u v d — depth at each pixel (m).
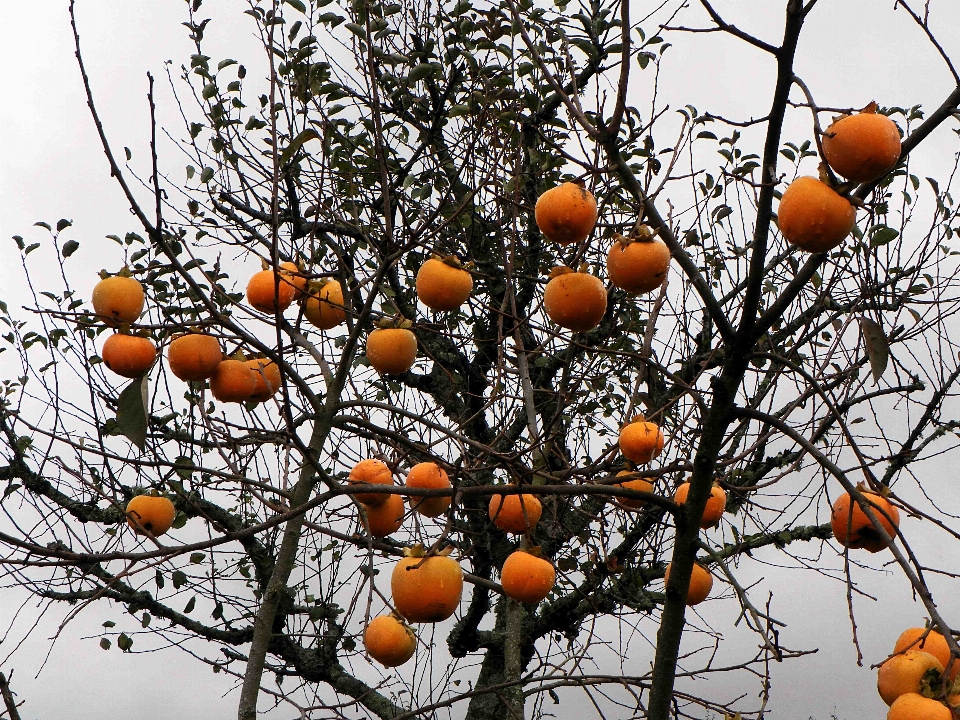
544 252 5.04
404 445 3.46
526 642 5.64
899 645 2.24
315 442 3.41
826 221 2.25
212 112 4.66
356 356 4.60
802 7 2.31
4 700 4.12
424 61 4.66
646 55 4.10
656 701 2.96
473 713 5.66
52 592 4.45
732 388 2.76
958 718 2.02
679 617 2.96
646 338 3.79
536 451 3.74
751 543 5.15
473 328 5.20
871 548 2.68
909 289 4.70
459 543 4.85
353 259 4.86
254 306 3.25
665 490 4.32
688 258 2.75
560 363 5.22
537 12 4.19
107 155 2.71
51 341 4.82
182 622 5.23
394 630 2.71
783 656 3.17
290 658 5.37
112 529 4.68
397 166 4.77
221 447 3.63
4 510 4.54
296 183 4.73
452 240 4.88
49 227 4.21
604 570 4.44
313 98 4.36
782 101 2.38
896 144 2.19
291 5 4.08
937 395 4.57
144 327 3.00
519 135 4.13
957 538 2.33
